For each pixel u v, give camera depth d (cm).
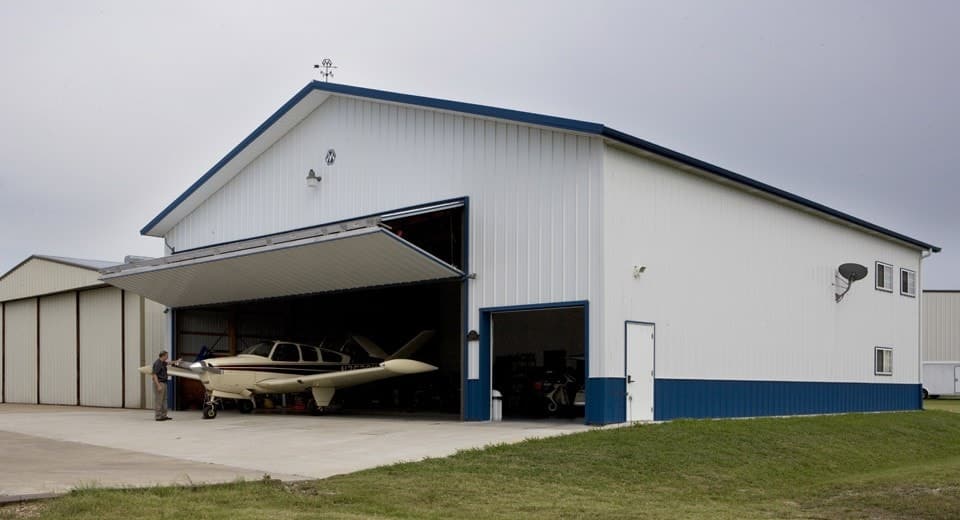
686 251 1833
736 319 1986
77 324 3077
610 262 1612
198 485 973
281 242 1853
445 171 1886
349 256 1816
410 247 1712
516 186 1742
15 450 1395
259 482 1019
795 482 1340
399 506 946
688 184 1856
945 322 5503
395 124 2012
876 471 1523
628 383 1639
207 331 2564
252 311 2669
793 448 1563
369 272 1878
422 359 2814
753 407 2017
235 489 971
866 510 1070
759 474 1337
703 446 1443
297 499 937
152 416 2203
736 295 1994
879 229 2591
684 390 1792
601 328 1584
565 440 1395
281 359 2256
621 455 1318
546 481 1145
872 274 2625
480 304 1780
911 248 2873
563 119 1631
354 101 2117
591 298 1603
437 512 920
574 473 1203
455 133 1873
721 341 1925
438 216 1862
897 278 2777
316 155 2211
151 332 2747
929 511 1046
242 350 2625
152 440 1545
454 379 2617
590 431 1479
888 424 2130
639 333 1677
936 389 5116
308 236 1794
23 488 919
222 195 2477
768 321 2109
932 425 2262
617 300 1625
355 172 2098
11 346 3456
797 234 2262
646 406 1681
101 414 2319
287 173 2289
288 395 2459
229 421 1981
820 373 2312
